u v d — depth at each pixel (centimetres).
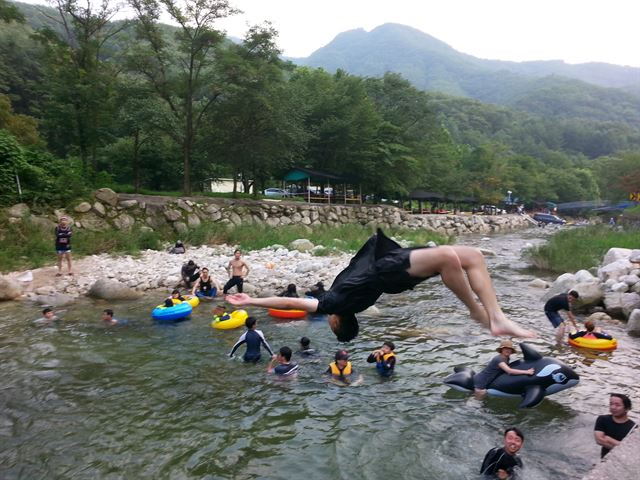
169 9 2758
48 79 2784
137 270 1872
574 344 1159
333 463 656
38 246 1980
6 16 2683
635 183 5709
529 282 1975
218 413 795
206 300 1592
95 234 2223
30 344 1111
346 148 4034
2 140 2177
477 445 711
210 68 3153
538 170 10100
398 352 1100
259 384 914
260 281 1794
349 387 910
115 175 3588
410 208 5984
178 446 691
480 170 8119
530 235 5012
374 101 5188
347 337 343
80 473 620
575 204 9112
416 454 682
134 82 2861
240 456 670
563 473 635
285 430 744
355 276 310
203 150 3259
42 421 754
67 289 1641
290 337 1202
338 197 4466
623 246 2411
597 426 702
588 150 17912
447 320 1366
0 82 4744
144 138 3250
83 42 2769
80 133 2780
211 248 2400
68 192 2333
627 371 1002
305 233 2914
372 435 734
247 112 2997
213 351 1090
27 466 633
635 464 274
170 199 2686
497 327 263
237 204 3011
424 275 292
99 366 986
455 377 925
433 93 19550
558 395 884
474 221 5650
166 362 1016
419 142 5381
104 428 737
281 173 4028
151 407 811
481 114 17862
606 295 1513
